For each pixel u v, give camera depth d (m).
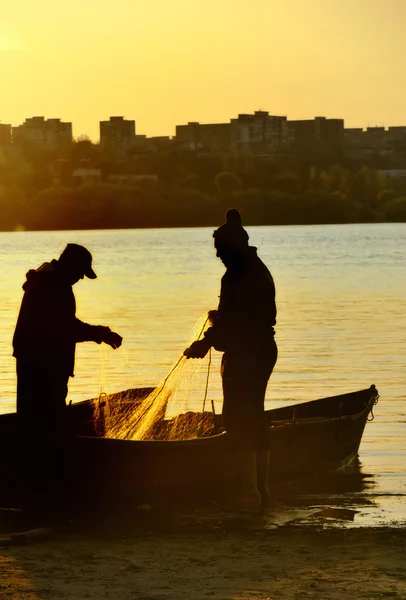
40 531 9.02
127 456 9.85
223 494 10.77
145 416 11.94
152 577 7.67
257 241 116.62
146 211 183.75
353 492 11.15
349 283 49.28
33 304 9.60
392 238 122.31
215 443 10.66
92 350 24.19
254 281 10.18
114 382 19.23
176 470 10.29
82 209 183.38
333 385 18.50
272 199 187.25
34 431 9.62
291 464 11.66
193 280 53.38
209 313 10.57
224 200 185.50
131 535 9.19
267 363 10.27
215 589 7.34
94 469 9.73
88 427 11.66
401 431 14.38
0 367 21.58
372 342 24.98
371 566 7.93
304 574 7.71
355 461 12.77
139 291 45.19
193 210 184.38
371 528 9.44
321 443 12.16
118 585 7.45
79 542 8.90
